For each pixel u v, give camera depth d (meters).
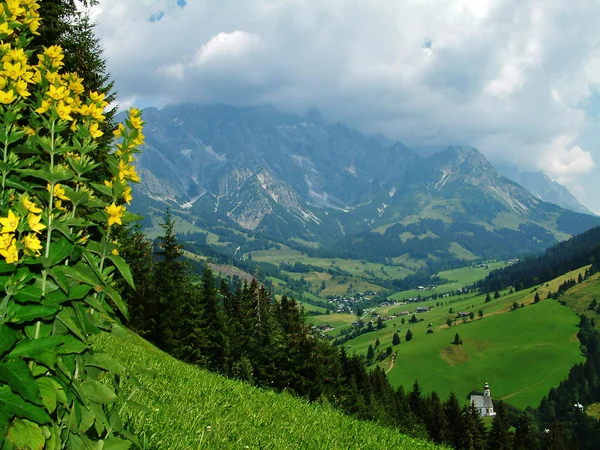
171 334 53.16
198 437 6.01
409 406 97.69
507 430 101.31
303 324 62.72
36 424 2.72
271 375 58.09
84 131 3.23
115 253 3.26
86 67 20.38
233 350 62.19
